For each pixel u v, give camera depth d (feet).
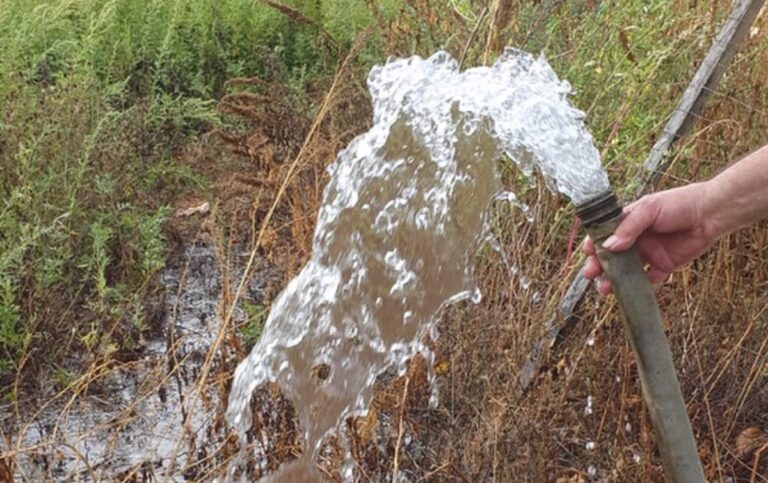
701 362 11.25
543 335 10.80
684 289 11.27
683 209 6.59
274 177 13.24
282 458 10.53
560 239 12.07
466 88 6.71
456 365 10.84
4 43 17.42
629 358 10.69
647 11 12.69
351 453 10.37
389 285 7.11
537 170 11.30
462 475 10.14
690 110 11.28
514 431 10.18
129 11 21.33
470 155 6.84
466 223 6.98
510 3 12.39
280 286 13.16
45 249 13.97
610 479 10.16
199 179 17.90
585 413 10.40
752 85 12.87
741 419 11.39
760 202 6.60
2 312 13.05
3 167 15.23
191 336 13.93
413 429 10.97
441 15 14.71
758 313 11.14
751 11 11.14
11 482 10.46
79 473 10.57
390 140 6.89
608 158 12.09
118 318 13.47
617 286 6.30
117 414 12.42
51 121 15.80
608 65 12.50
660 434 6.28
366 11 20.63
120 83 18.04
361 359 7.29
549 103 6.46
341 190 7.06
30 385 13.05
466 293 7.13
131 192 16.62
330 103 13.16
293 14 16.88
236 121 19.27
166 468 10.70
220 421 10.94
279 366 7.43
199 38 21.63
